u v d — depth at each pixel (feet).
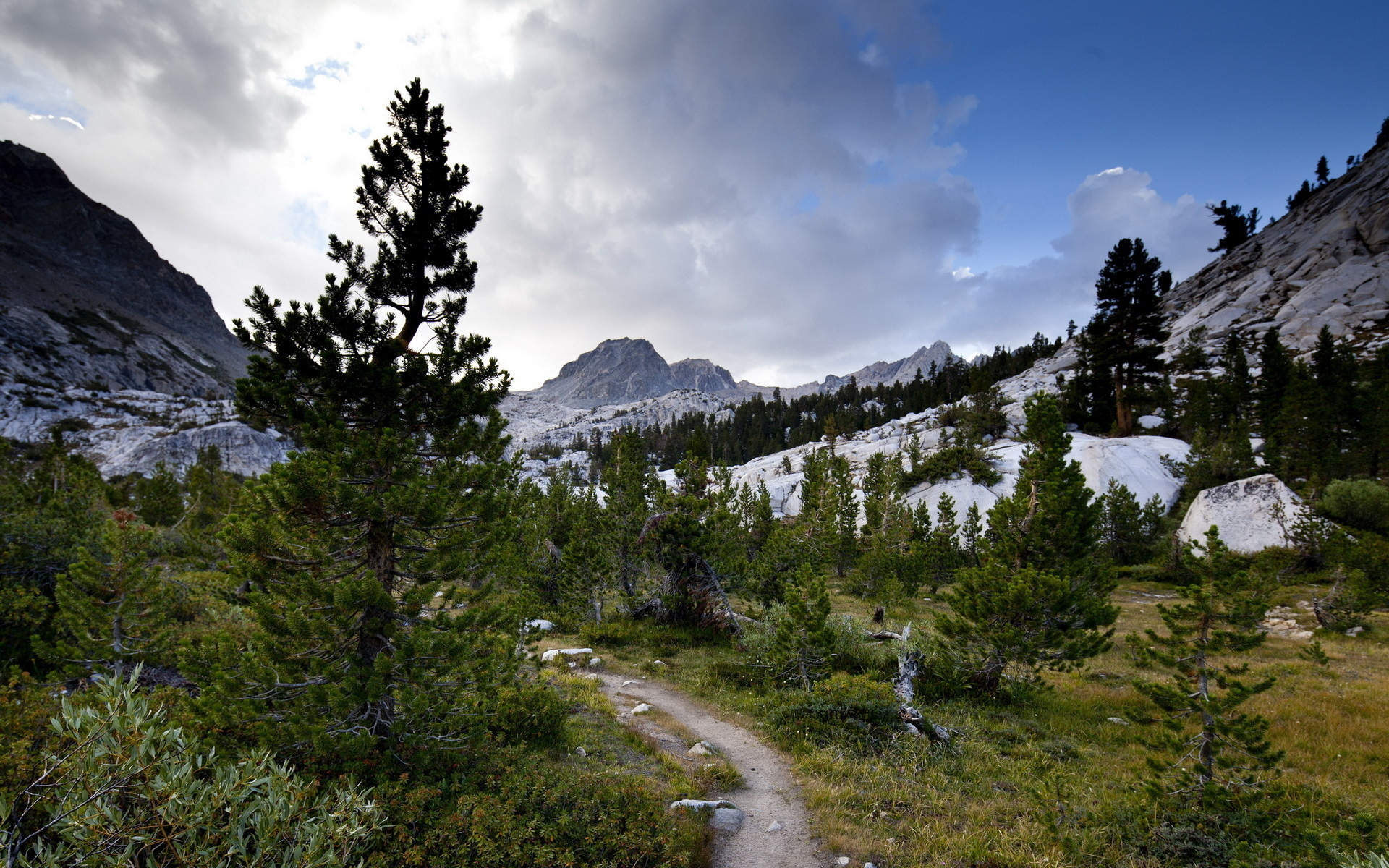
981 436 248.11
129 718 13.34
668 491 96.12
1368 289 298.35
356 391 31.27
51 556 52.54
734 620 78.59
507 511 34.58
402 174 35.50
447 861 22.25
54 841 14.17
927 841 29.12
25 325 610.24
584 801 27.81
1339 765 37.60
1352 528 126.41
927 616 98.73
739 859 28.17
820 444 356.79
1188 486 173.88
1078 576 55.72
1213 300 374.22
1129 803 30.86
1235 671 31.24
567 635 82.79
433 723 29.94
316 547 29.58
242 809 14.39
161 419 437.58
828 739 43.09
